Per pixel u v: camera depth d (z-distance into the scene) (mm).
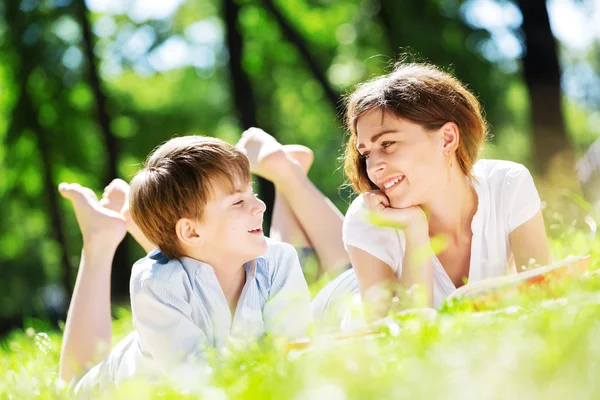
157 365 3492
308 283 4809
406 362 1998
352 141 3873
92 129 19781
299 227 4844
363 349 2137
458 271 3869
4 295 26125
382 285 3652
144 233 3619
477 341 2035
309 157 5039
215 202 3449
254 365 2490
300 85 21094
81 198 4332
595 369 1561
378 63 17109
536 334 2033
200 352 3324
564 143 12258
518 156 19250
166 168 3508
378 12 16188
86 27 18688
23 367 3797
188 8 22406
